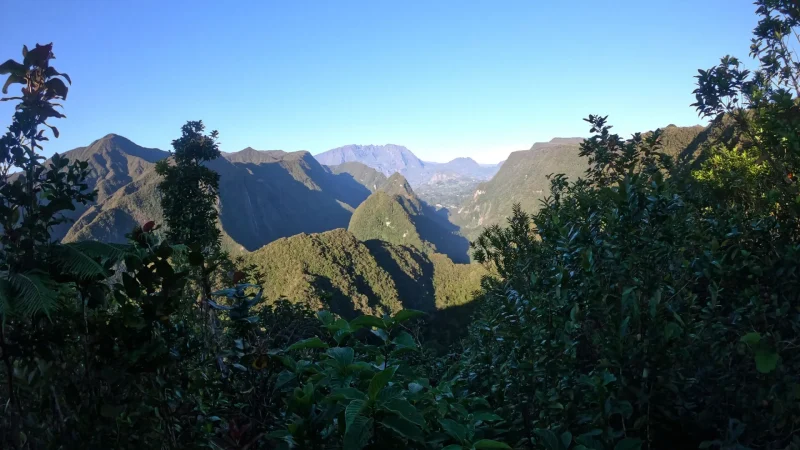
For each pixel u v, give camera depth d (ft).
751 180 11.37
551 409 6.29
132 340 5.65
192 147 31.35
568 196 13.48
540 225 10.02
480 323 10.95
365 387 5.35
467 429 4.87
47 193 5.69
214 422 6.57
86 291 5.56
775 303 6.85
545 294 7.82
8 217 5.23
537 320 7.38
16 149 5.39
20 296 4.76
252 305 6.79
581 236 7.98
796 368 6.20
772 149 10.32
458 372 9.06
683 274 7.84
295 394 5.27
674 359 6.20
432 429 5.37
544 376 6.73
